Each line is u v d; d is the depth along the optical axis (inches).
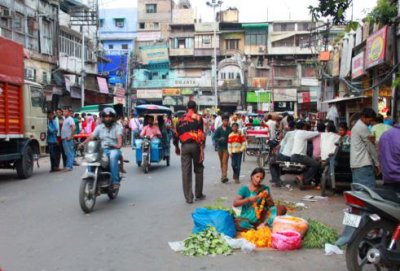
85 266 196.5
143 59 2212.1
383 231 172.2
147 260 204.2
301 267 194.4
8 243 231.3
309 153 414.0
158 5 2276.1
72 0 1362.0
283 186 418.0
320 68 1058.1
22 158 472.1
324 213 299.0
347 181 370.9
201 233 224.2
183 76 2202.3
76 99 1333.7
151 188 410.3
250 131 583.8
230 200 347.9
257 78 2070.6
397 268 173.0
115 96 1588.3
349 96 709.9
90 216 294.0
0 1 946.1
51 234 249.1
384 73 555.8
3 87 435.5
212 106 2078.0
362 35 685.3
